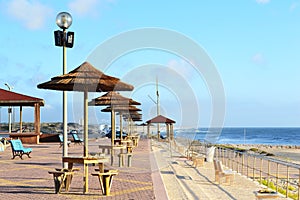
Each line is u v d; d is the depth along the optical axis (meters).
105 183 9.30
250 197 11.45
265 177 16.36
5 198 8.79
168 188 11.53
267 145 70.69
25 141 29.62
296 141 92.75
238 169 17.98
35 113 29.88
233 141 91.12
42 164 15.41
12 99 28.44
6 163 15.77
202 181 14.34
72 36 11.28
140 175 12.81
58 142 31.16
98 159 9.48
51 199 8.70
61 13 11.23
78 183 10.81
